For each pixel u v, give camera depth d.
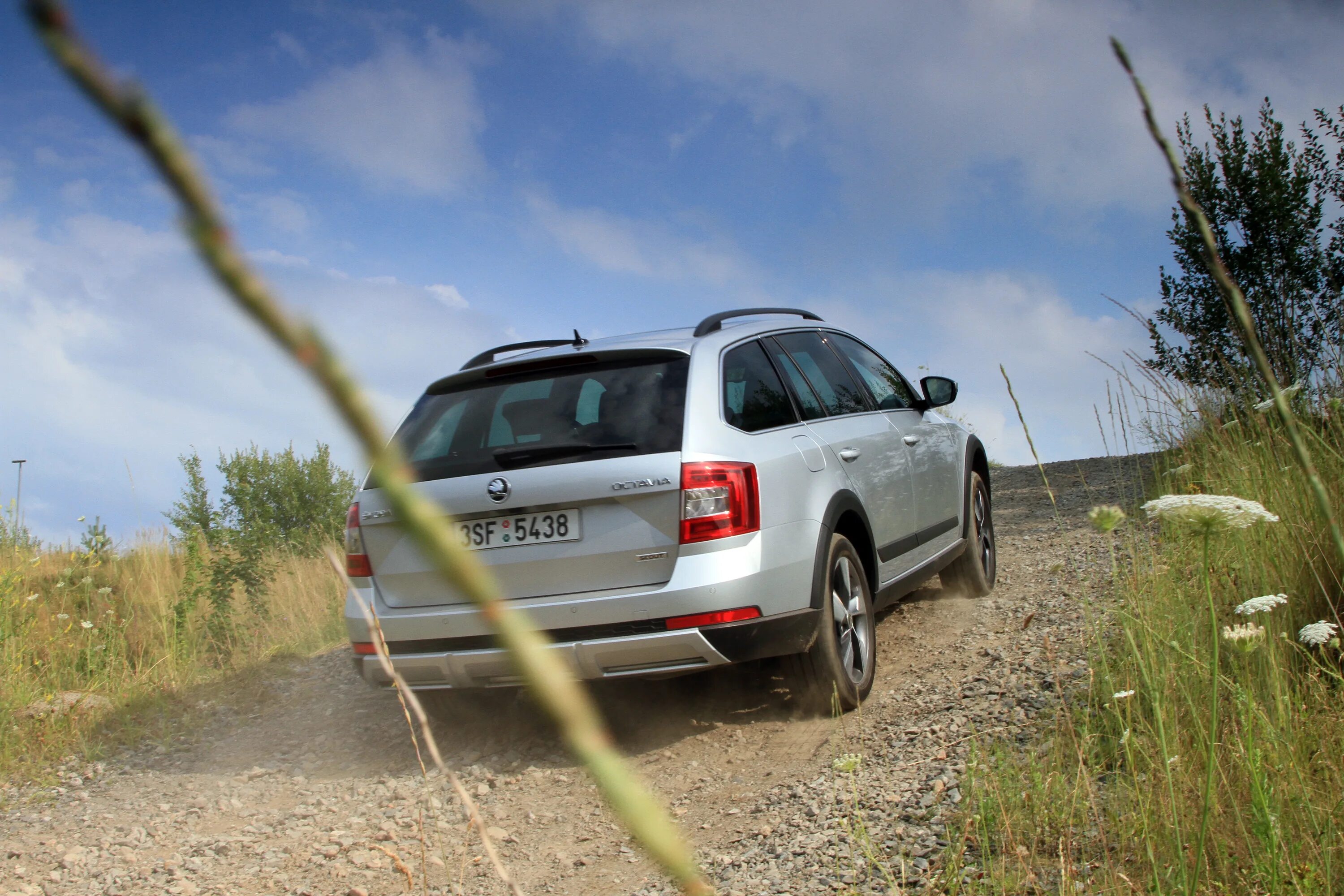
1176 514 1.66
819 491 4.16
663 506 3.69
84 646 6.36
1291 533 3.52
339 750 4.64
